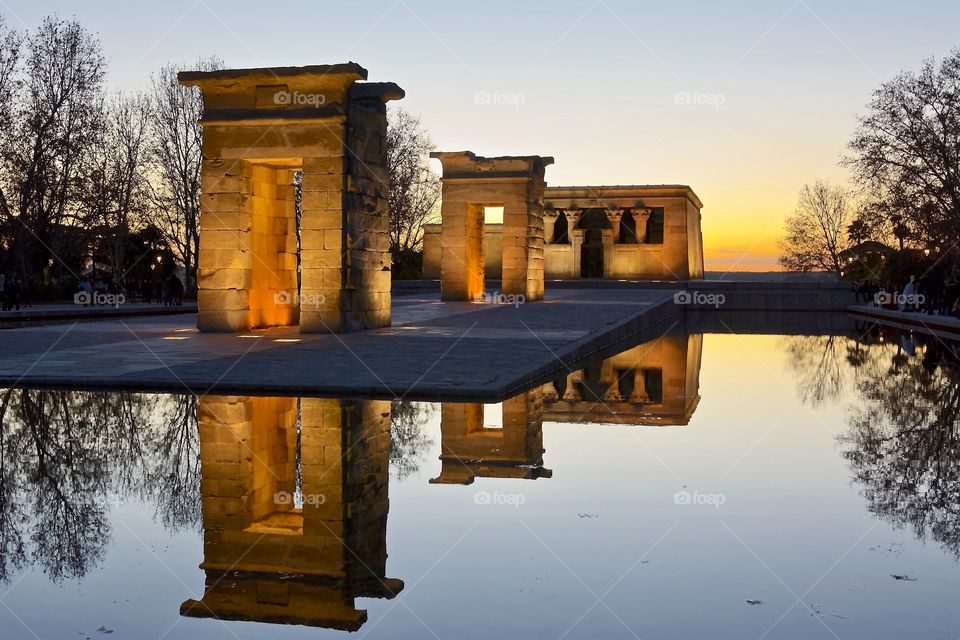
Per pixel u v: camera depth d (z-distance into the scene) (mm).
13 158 50062
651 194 64438
